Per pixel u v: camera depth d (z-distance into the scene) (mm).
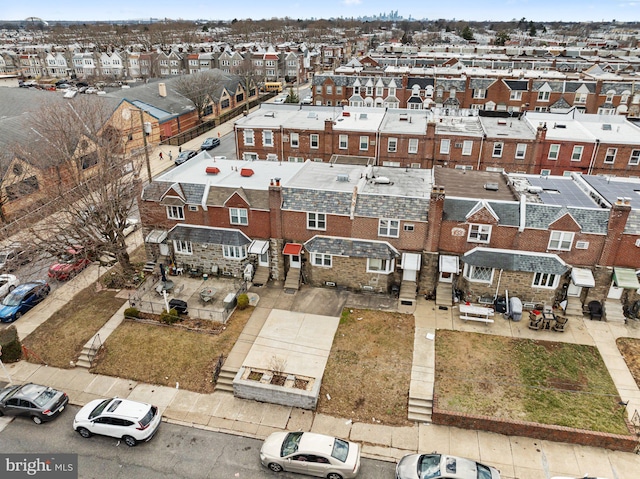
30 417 25562
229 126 94000
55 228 38781
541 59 122562
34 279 39094
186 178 38969
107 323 32875
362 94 90000
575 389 26500
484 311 31500
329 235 35094
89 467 22844
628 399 25828
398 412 25578
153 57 150750
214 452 23703
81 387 27750
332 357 29156
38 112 62094
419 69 101062
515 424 23922
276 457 22312
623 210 30047
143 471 22609
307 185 36688
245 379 27016
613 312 32000
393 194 35094
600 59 128500
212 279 37781
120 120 71125
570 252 32031
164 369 28859
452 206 33406
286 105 67375
